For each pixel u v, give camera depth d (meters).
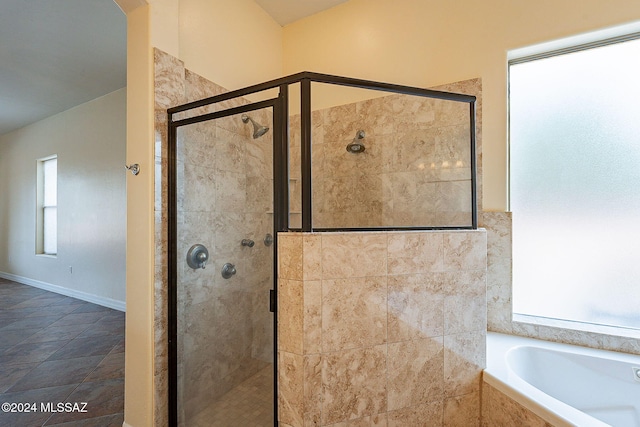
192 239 1.71
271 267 1.46
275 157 1.43
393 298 1.44
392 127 2.07
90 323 3.27
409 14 2.29
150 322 1.57
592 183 1.90
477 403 1.60
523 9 1.94
